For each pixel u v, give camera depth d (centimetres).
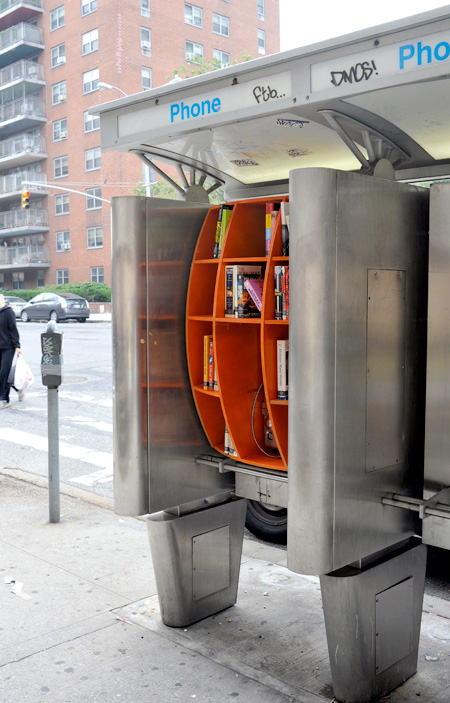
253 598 400
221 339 353
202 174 433
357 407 281
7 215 4825
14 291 4428
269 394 331
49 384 520
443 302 286
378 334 289
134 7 4028
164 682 311
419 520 320
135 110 346
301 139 354
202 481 377
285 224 327
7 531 512
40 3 4428
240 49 4681
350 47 260
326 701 297
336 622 290
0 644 345
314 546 271
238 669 322
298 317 266
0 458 773
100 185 4234
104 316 3819
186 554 359
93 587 414
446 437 289
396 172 386
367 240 279
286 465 339
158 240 352
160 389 356
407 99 277
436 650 342
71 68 4288
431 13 236
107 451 807
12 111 4653
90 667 323
